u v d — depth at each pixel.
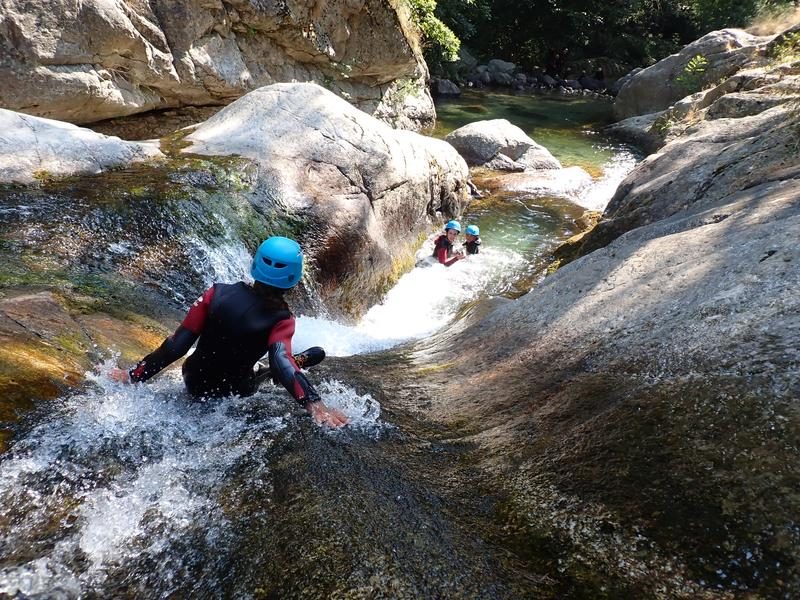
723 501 1.71
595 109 20.55
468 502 2.10
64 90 7.55
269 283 2.56
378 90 13.95
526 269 8.00
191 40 9.30
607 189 11.38
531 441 2.40
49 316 3.11
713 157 5.66
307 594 1.67
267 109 6.88
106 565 1.75
